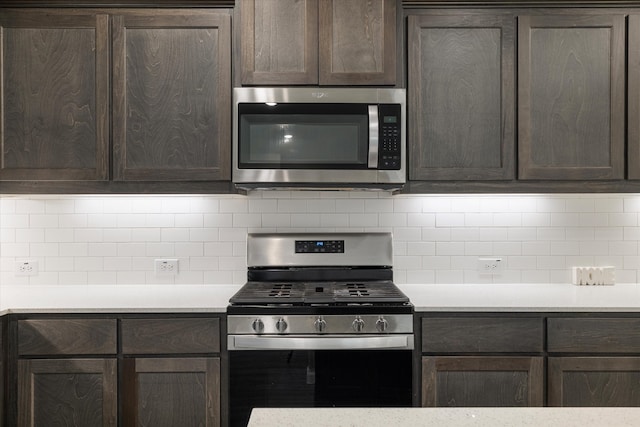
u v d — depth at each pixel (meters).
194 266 2.56
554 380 1.97
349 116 2.20
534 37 2.23
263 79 2.20
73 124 2.22
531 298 2.14
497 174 2.23
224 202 2.56
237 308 1.96
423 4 2.23
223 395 1.97
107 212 2.55
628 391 1.97
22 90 2.21
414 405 1.97
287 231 2.56
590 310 1.97
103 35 2.21
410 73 2.23
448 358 1.97
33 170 2.22
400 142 2.20
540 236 2.55
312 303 1.97
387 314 1.97
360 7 2.21
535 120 2.24
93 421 1.97
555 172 2.23
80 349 1.96
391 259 2.50
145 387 1.97
